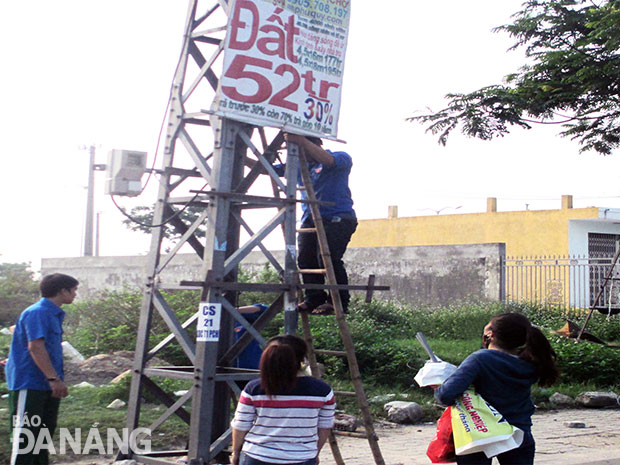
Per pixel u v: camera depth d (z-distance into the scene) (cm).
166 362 1284
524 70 1639
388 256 2745
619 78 1531
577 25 1578
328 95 674
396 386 1211
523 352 478
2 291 2139
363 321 1748
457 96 1620
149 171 655
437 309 2270
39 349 575
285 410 440
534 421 1049
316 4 664
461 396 475
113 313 1504
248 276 1977
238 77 613
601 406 1175
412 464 741
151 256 663
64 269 3359
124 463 640
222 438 599
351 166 691
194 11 675
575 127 1683
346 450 819
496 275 2427
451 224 3938
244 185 653
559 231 3525
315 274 688
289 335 457
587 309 2203
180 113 662
